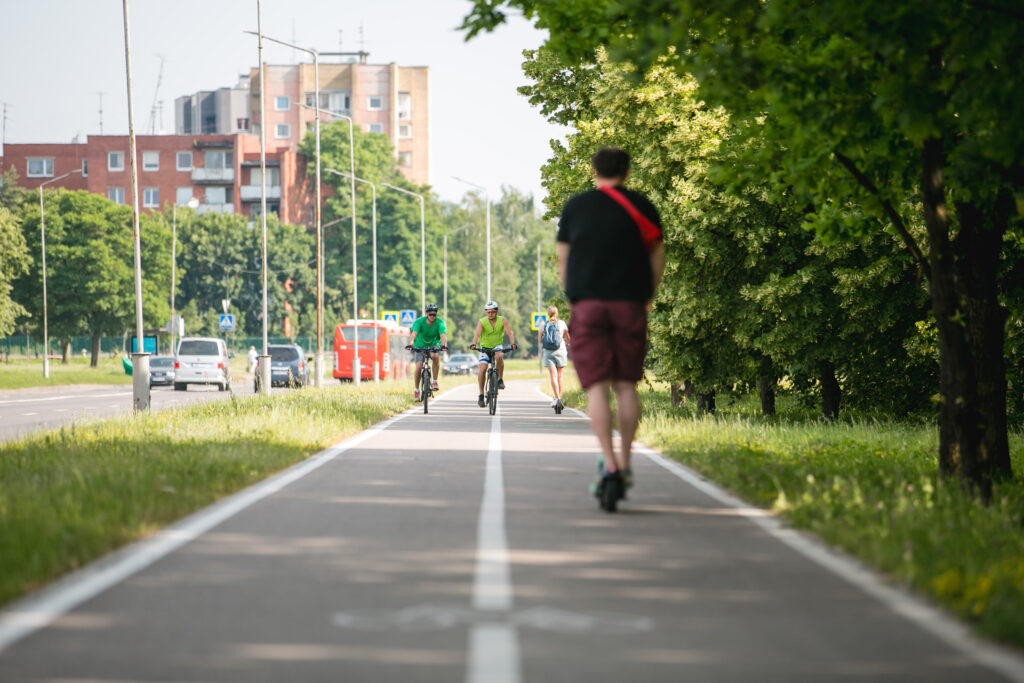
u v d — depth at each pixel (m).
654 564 21.98
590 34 32.72
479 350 76.25
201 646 15.89
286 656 15.41
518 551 23.22
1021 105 25.98
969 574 19.36
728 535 25.41
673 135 70.56
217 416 64.12
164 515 27.20
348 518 27.69
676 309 69.31
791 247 68.62
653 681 14.40
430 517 27.88
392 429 62.00
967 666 15.19
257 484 34.88
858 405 75.88
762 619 17.69
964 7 25.97
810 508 27.52
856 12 25.44
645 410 80.75
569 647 15.98
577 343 28.20
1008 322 57.47
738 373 73.19
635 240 27.64
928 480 31.50
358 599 18.81
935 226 32.81
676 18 25.27
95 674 14.55
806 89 28.50
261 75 133.00
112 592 19.30
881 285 64.50
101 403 116.00
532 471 39.06
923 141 32.09
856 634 16.81
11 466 38.22
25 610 18.00
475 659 15.32
